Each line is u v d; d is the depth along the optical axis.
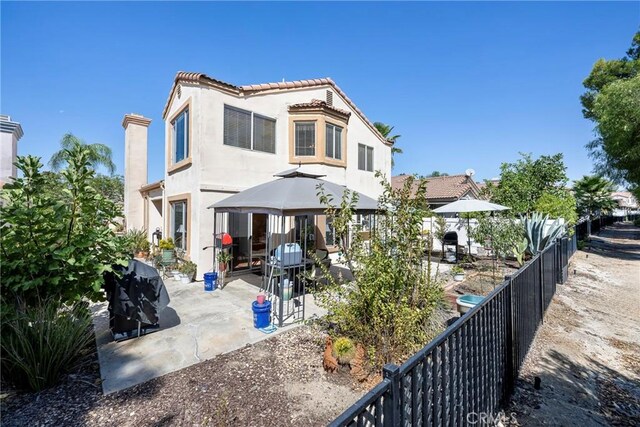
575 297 8.71
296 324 6.36
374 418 1.71
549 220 14.70
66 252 4.69
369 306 4.50
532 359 5.07
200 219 10.15
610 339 5.99
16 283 4.54
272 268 7.73
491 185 18.97
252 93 11.64
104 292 5.81
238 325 6.28
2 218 4.47
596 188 29.50
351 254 5.09
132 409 3.63
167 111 13.20
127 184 17.67
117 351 5.07
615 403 4.00
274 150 12.43
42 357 4.02
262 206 7.22
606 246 20.58
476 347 3.07
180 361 4.77
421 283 4.92
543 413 3.74
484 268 11.73
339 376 4.36
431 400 2.29
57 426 3.33
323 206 7.18
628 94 14.44
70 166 5.28
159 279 5.75
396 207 4.94
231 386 4.11
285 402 3.78
